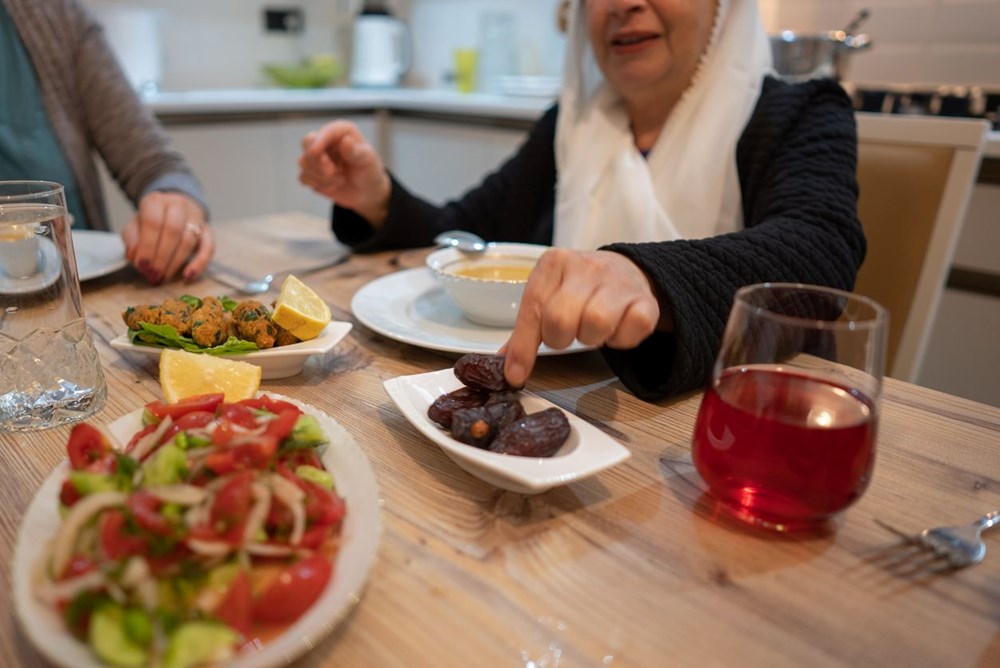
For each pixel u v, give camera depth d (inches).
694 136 43.4
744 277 25.6
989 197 59.6
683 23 41.1
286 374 25.3
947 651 13.6
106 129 54.1
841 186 34.8
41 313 22.5
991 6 69.6
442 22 125.7
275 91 110.6
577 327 20.5
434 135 104.1
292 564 14.0
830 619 14.3
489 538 16.6
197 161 92.9
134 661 11.2
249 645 12.3
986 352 63.2
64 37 52.9
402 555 15.9
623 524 17.3
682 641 13.7
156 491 13.7
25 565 13.3
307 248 44.0
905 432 22.1
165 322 25.0
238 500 13.8
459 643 13.5
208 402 19.1
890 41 77.1
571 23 48.4
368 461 17.1
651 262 23.6
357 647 13.3
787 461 16.2
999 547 16.7
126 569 12.2
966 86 72.9
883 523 17.5
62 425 21.2
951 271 63.5
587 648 13.5
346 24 127.5
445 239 40.8
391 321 29.3
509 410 19.3
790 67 61.7
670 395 23.8
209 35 112.7
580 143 49.0
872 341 16.2
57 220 22.1
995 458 20.7
